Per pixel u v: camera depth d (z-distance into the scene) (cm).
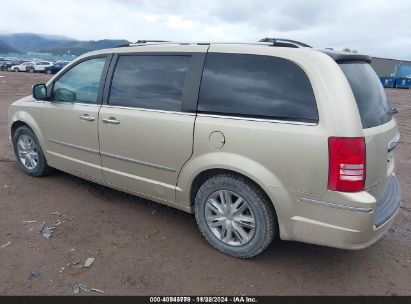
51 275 306
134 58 395
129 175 399
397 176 619
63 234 372
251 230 327
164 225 399
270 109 304
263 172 303
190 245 361
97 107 412
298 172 290
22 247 344
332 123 277
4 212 412
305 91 290
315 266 335
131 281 304
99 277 306
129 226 394
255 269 327
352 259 348
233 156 315
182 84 353
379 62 4900
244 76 321
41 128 484
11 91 1886
